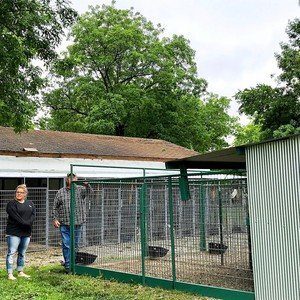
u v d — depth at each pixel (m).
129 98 35.81
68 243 11.52
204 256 9.22
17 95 17.45
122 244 11.02
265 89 28.64
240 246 8.52
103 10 37.56
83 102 37.88
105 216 11.49
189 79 39.00
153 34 38.16
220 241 8.88
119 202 11.52
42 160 18.33
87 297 8.55
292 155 6.98
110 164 20.38
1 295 8.77
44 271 11.76
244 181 8.54
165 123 38.81
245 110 29.09
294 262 6.91
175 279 9.05
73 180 11.50
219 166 10.96
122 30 36.12
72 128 38.66
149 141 27.70
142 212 9.87
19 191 10.74
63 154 18.88
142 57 35.88
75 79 37.88
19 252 10.85
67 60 18.97
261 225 7.42
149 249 10.23
